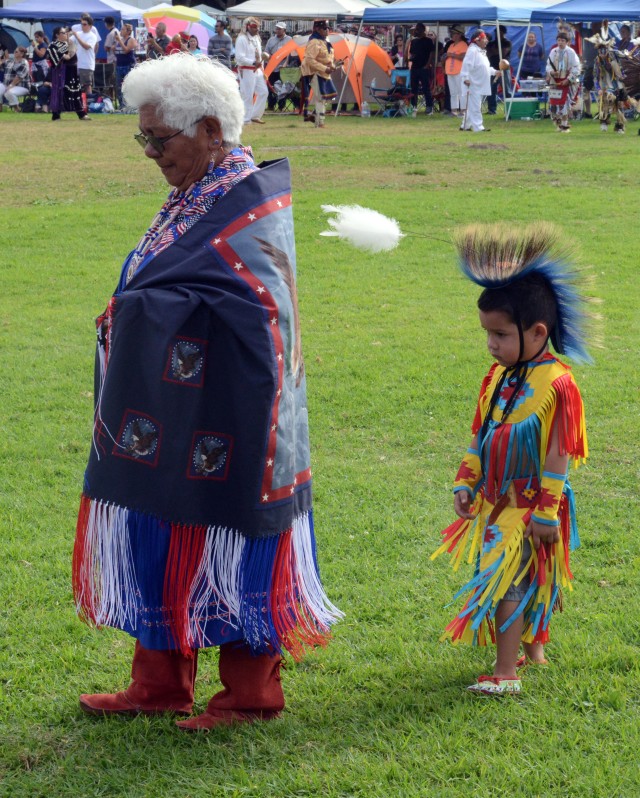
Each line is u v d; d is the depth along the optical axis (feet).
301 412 11.89
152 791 10.86
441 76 97.09
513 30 103.30
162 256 11.03
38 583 15.76
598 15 84.17
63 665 13.48
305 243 43.57
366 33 109.91
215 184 11.17
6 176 59.31
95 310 33.73
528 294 12.08
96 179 58.39
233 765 11.23
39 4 105.40
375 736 11.74
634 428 22.49
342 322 32.27
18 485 19.80
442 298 35.09
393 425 23.16
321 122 84.02
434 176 58.18
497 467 12.48
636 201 50.11
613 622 14.25
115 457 11.02
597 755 11.18
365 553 16.72
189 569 11.11
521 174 58.34
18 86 101.14
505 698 12.35
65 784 11.03
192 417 10.84
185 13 105.40
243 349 10.82
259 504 11.06
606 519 17.90
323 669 13.30
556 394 12.09
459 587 15.52
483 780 10.78
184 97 10.92
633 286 35.76
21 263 40.24
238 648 11.87
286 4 100.78
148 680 12.18
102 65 100.32
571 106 82.74
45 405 24.62
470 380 26.11
